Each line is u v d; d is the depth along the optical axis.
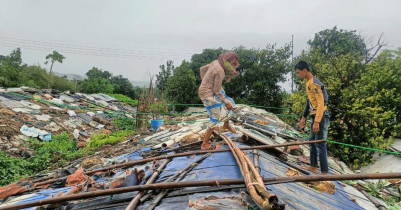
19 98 15.46
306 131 10.59
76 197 2.73
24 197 3.62
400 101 9.70
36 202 2.72
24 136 11.75
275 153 5.21
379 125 9.38
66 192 3.35
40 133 12.35
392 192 5.33
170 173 3.72
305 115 4.93
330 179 2.61
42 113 14.61
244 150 4.62
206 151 4.31
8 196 3.89
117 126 16.55
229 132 6.22
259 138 5.71
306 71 4.28
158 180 3.54
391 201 4.91
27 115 13.67
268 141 6.07
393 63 10.62
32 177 5.80
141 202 2.74
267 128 8.10
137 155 6.00
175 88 26.53
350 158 8.91
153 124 11.23
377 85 10.25
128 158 5.88
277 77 23.48
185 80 26.31
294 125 13.27
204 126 8.52
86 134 14.27
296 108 10.24
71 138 13.16
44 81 38.22
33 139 11.78
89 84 38.66
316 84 4.14
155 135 8.71
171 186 2.79
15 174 8.57
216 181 2.80
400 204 4.77
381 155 9.24
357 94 8.94
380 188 5.40
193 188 2.93
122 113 19.00
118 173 4.43
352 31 21.39
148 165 4.45
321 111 4.08
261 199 2.13
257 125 8.11
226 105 4.44
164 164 4.14
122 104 23.44
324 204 3.28
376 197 5.06
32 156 10.05
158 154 5.55
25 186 4.14
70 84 42.47
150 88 12.02
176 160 4.33
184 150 5.41
